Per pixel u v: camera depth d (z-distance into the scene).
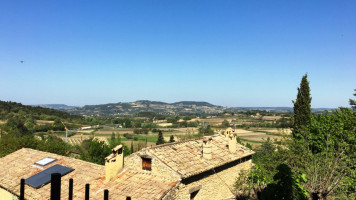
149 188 13.80
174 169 14.53
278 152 17.38
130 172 15.93
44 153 20.45
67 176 16.17
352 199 12.33
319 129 18.72
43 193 14.23
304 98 25.81
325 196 10.45
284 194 5.52
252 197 10.99
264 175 15.02
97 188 14.52
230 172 19.02
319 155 15.62
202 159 17.11
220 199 17.67
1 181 16.06
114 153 15.62
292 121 26.19
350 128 16.06
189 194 15.05
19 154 20.73
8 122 68.56
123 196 13.31
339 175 12.93
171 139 63.50
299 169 14.77
